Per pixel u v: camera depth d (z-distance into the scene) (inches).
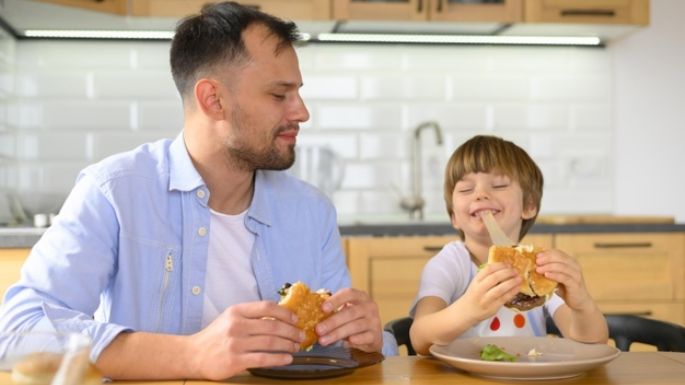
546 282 51.8
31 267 52.2
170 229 56.5
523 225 75.9
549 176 148.1
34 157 137.3
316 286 62.5
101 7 123.4
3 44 128.6
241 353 42.7
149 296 55.7
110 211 54.7
